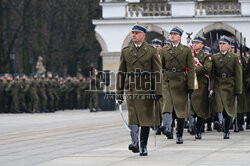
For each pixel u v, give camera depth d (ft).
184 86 143.84
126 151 128.36
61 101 391.45
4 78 353.51
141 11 372.58
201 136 167.63
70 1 557.74
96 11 557.74
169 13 371.35
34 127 216.95
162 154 121.29
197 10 368.27
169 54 144.05
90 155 121.70
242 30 360.48
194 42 163.02
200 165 103.04
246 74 187.83
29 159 117.60
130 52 120.06
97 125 223.30
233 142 146.92
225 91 160.97
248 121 198.29
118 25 371.35
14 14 574.97
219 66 161.48
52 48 560.20
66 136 173.47
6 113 349.61
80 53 565.53
